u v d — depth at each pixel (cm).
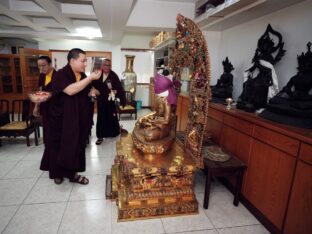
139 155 183
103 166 261
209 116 262
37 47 665
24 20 382
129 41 636
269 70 205
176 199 177
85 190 208
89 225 162
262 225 169
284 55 221
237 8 238
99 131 330
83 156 210
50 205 183
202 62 163
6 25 446
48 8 302
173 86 191
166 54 526
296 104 154
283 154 147
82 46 618
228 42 327
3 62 559
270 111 176
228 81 279
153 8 389
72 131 188
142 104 694
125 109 511
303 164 131
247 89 224
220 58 352
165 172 166
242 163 183
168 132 194
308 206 129
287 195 144
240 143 198
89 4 332
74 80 189
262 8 224
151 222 168
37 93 198
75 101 188
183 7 394
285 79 221
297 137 133
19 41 645
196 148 175
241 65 296
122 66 648
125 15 311
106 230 158
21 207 179
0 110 360
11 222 162
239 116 197
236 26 305
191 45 177
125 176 187
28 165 257
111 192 196
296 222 137
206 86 161
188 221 171
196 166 170
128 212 167
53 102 188
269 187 161
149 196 170
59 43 607
